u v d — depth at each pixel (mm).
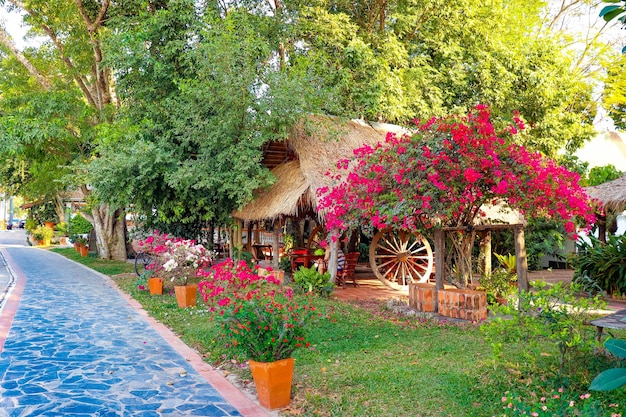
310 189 13047
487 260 12359
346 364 6766
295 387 5871
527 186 8336
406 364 6684
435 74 18500
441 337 8305
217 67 13734
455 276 12766
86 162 19312
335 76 16469
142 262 21578
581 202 8445
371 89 16219
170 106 15539
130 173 14805
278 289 7160
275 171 16328
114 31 18172
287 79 14109
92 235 29328
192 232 18250
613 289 11406
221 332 7820
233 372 6652
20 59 20000
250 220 15688
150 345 8008
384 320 9750
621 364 5602
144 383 6117
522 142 17156
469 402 5184
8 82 20203
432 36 18703
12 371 6457
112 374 6438
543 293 5836
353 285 14852
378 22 18875
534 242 17547
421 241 14508
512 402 4957
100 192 15281
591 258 11891
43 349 7590
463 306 9641
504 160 8570
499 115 18125
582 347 5602
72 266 21812
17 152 17938
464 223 10172
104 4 18156
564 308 5926
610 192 12039
